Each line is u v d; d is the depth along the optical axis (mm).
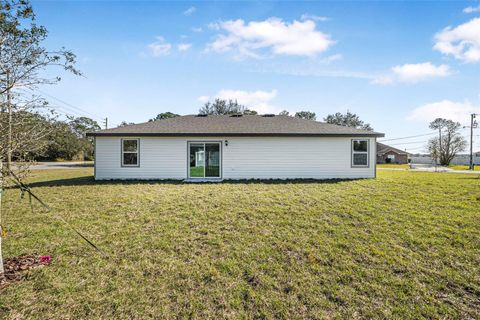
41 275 3318
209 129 13219
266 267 3590
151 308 2707
